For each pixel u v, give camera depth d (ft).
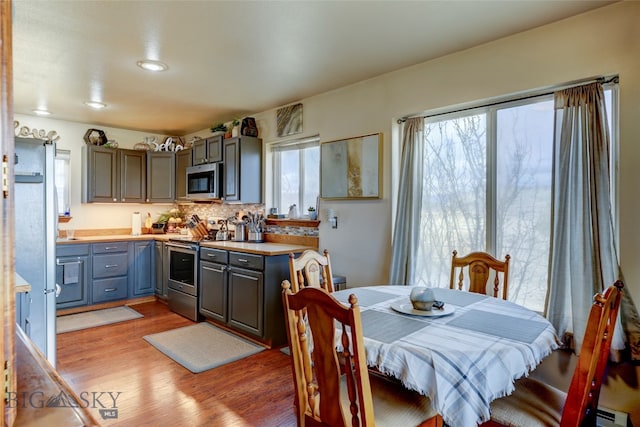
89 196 15.28
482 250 8.52
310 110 12.03
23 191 7.71
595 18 6.73
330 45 8.19
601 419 6.50
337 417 4.25
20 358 3.00
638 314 6.26
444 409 4.05
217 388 8.12
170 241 14.61
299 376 4.73
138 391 7.94
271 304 10.64
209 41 7.98
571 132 6.91
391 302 6.49
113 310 14.38
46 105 12.96
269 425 6.76
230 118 14.88
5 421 1.90
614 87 6.82
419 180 9.27
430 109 9.06
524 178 7.93
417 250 9.30
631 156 6.37
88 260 14.23
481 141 8.59
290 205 13.30
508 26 7.32
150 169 16.69
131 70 9.65
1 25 1.81
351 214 10.89
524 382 5.59
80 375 8.68
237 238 13.83
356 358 3.82
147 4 6.52
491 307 6.16
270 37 7.77
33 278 7.82
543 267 7.65
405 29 7.42
